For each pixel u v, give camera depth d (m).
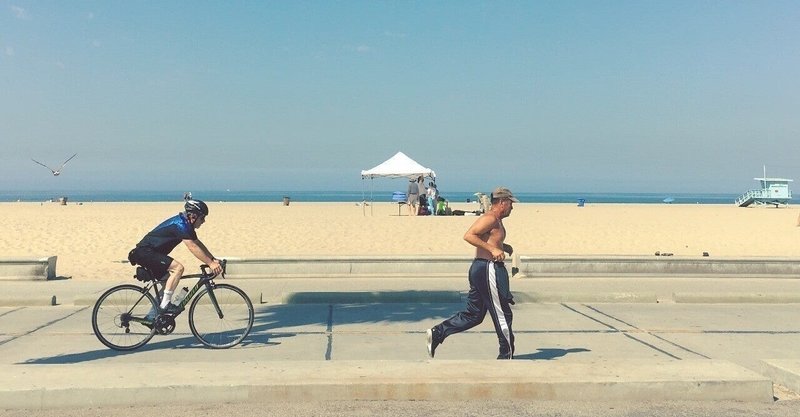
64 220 27.97
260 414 4.75
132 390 4.94
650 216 35.41
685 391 5.13
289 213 35.38
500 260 5.93
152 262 6.89
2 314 8.68
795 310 9.27
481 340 7.31
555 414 4.80
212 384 5.00
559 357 6.50
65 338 7.30
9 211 37.19
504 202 6.03
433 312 8.99
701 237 22.06
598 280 12.01
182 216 6.98
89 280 11.98
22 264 11.84
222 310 7.21
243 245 18.03
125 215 32.53
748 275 12.49
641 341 7.25
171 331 6.93
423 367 5.50
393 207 47.28
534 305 9.59
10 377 5.17
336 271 12.41
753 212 42.53
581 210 43.03
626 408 4.95
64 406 4.89
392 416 4.73
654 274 12.43
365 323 8.24
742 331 7.82
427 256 12.68
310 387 5.04
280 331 7.77
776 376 5.69
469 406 4.95
